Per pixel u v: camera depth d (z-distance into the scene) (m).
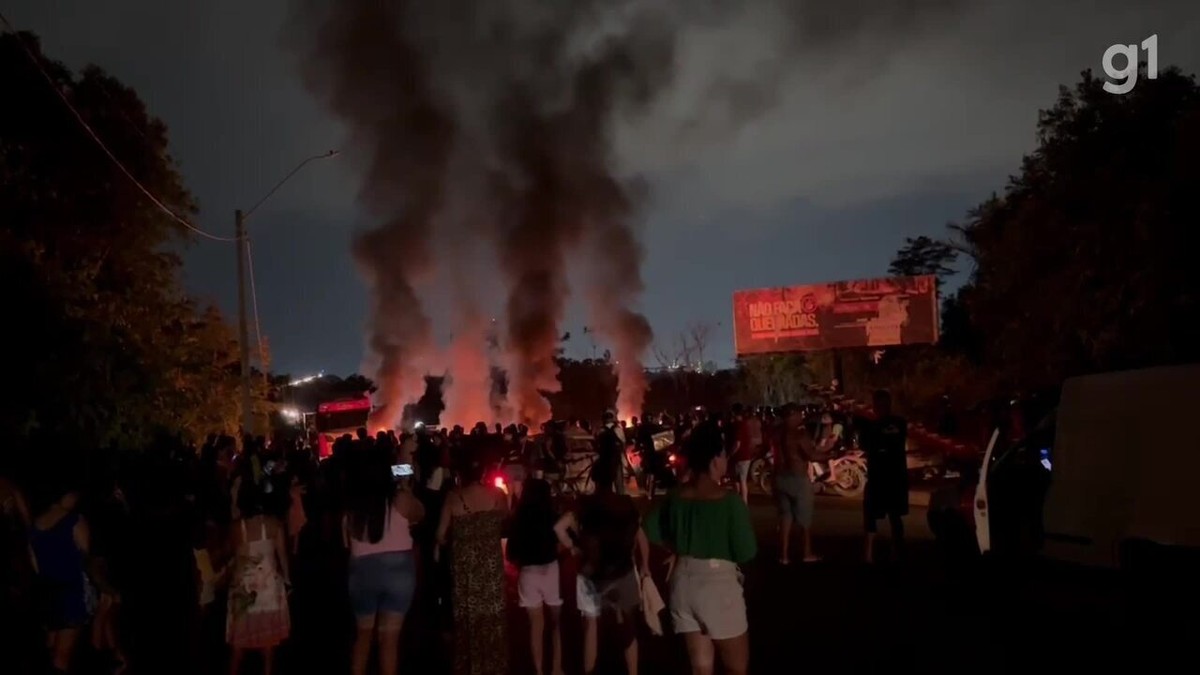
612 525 8.15
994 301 28.86
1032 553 10.58
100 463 10.08
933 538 15.88
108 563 9.71
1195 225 19.86
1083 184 24.25
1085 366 24.55
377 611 8.37
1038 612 10.41
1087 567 9.53
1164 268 20.34
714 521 6.50
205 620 12.31
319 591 14.30
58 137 22.98
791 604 11.21
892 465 12.92
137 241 25.02
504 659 8.39
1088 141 24.47
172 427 19.31
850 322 47.41
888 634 9.73
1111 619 9.36
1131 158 23.75
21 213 22.06
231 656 8.84
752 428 20.22
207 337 33.22
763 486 25.45
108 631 9.65
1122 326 22.42
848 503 21.62
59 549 8.55
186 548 12.59
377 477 8.38
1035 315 25.92
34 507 10.12
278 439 23.61
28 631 7.33
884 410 13.06
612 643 10.03
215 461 14.08
